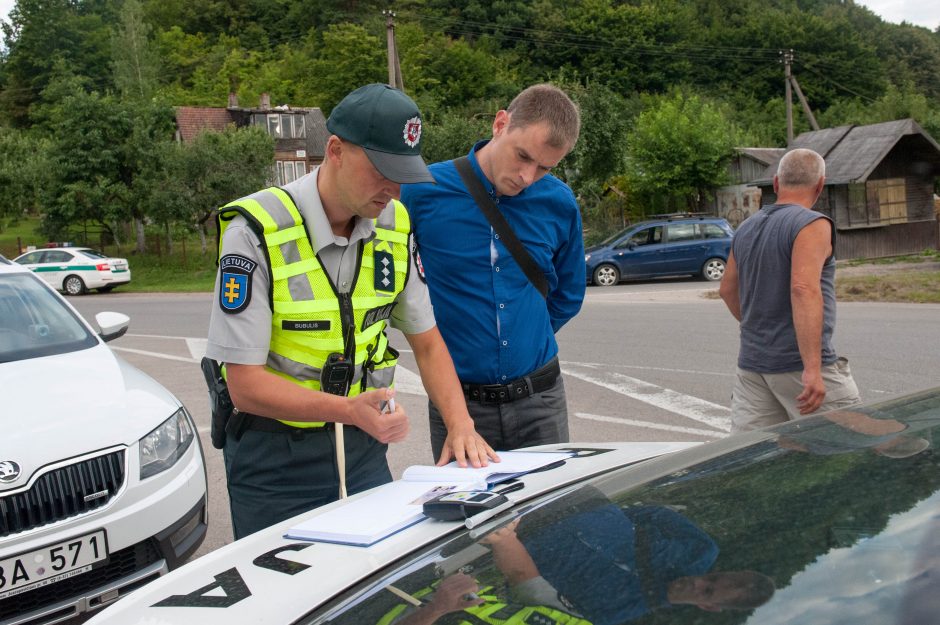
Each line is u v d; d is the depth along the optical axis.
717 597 1.05
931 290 13.80
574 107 2.68
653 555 1.19
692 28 79.50
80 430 3.18
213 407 2.40
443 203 2.86
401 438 2.00
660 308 13.38
